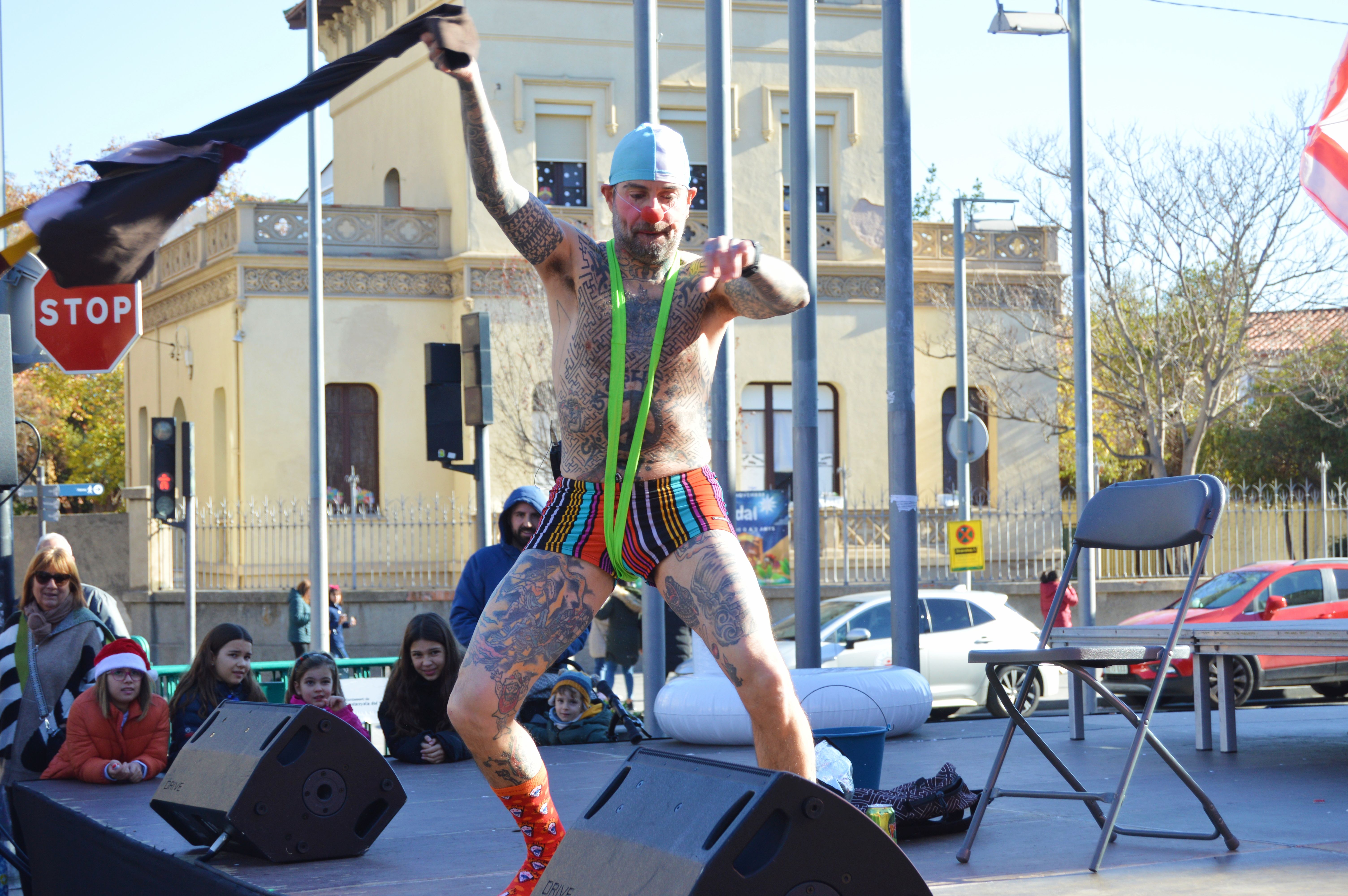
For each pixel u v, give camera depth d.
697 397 3.16
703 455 3.18
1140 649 4.24
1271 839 4.40
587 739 7.79
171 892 4.27
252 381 23.73
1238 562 23.20
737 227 25.67
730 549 3.09
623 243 3.15
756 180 25.84
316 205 17.66
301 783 4.16
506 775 3.20
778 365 25.50
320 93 2.67
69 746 5.96
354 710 8.71
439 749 6.73
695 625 3.10
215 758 4.34
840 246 26.05
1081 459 15.21
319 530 17.11
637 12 10.21
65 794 5.58
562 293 3.19
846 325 25.88
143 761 6.00
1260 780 5.77
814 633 9.43
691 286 3.12
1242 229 24.86
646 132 3.13
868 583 23.17
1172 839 4.42
